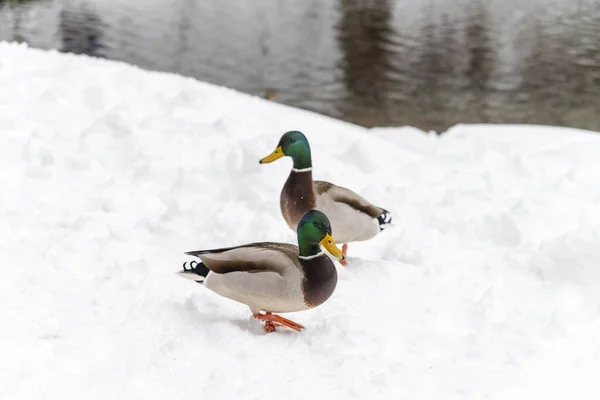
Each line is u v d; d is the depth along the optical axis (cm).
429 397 567
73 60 1306
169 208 919
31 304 665
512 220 927
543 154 1236
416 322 691
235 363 592
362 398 556
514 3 4091
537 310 734
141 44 3139
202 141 1108
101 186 970
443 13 3853
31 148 1018
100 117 1115
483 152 1213
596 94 2498
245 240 871
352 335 645
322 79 2673
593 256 823
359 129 1331
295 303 610
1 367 560
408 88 2562
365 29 3500
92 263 775
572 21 3647
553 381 604
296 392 557
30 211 878
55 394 535
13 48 1305
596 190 1062
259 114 1253
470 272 821
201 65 2855
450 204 1012
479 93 2508
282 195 809
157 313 663
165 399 541
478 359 633
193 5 3966
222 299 714
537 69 2814
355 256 873
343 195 796
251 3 4072
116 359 588
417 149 1313
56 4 3866
